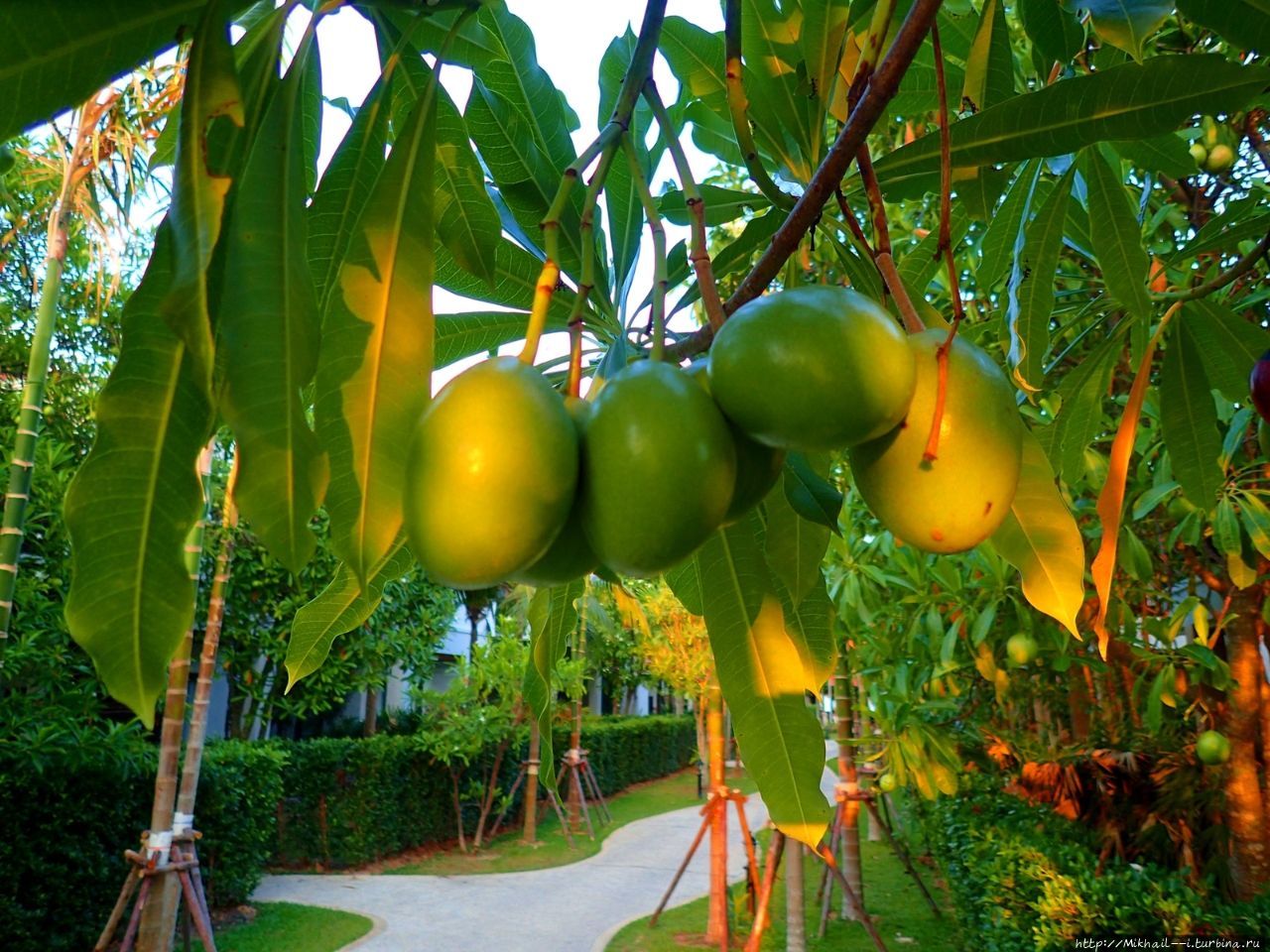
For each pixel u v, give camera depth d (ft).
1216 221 7.46
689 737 70.64
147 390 3.22
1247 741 14.23
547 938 23.70
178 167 2.82
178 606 3.22
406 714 46.73
